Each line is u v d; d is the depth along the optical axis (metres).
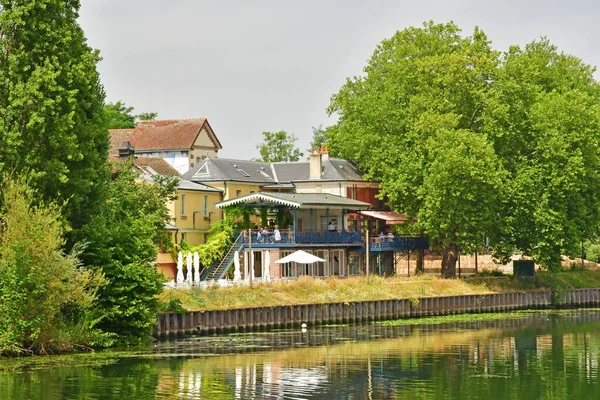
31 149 65.31
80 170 67.69
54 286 62.62
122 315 68.50
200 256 101.31
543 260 108.50
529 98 111.94
